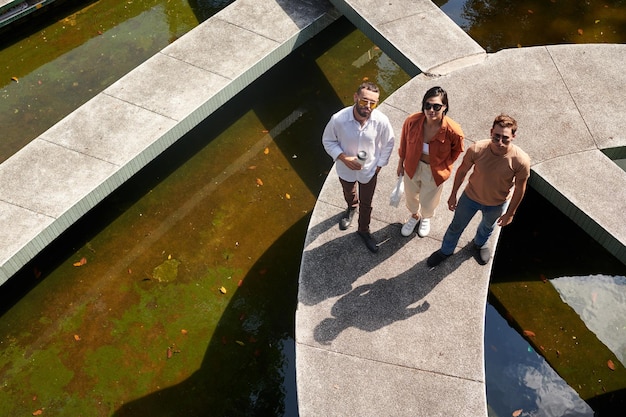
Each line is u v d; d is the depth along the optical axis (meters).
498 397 5.20
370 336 4.73
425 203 4.98
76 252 6.20
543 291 5.90
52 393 5.33
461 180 4.50
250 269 6.09
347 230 5.39
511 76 6.55
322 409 4.36
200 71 6.85
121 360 5.52
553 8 8.41
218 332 5.70
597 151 5.87
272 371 5.48
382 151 4.58
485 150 4.18
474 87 6.46
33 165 6.01
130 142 6.19
